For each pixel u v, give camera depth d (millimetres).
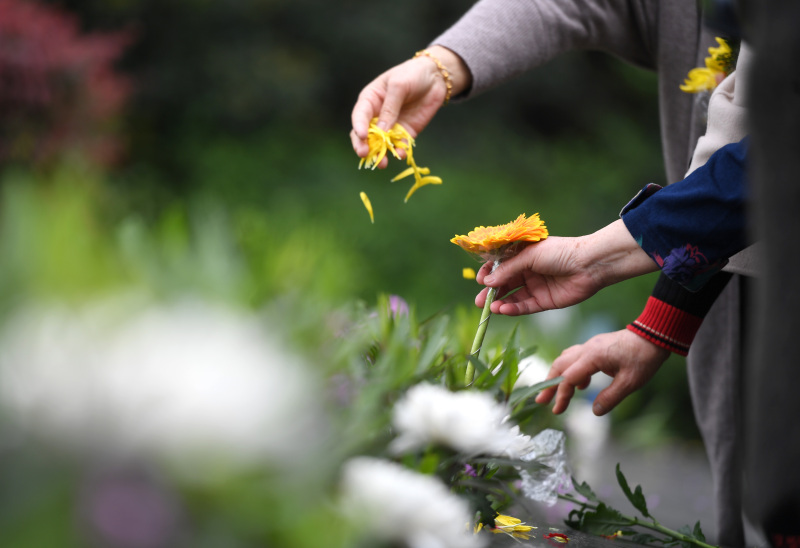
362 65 9062
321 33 8766
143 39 8211
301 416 1172
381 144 1745
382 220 7082
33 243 1059
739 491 1919
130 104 7773
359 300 1537
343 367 1311
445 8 9430
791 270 1336
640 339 1666
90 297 1056
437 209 7371
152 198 6746
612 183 8930
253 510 1040
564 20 1925
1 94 4246
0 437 986
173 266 1220
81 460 986
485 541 1425
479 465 1488
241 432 1036
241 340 1129
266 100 8219
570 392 1683
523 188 8703
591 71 10023
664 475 3148
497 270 1604
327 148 8203
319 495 1157
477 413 1348
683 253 1546
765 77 1340
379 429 1335
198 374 1033
